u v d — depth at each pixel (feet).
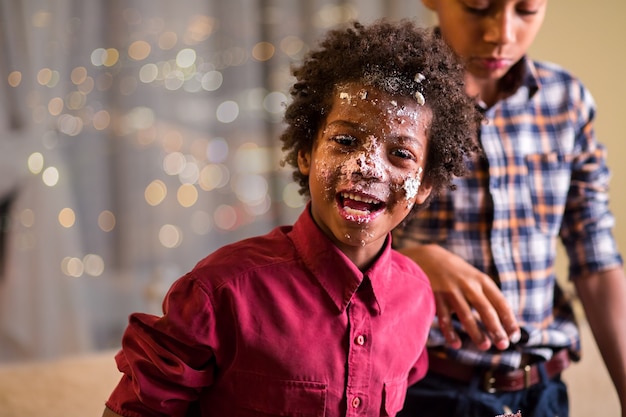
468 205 4.04
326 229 3.07
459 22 3.80
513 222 4.07
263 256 3.05
